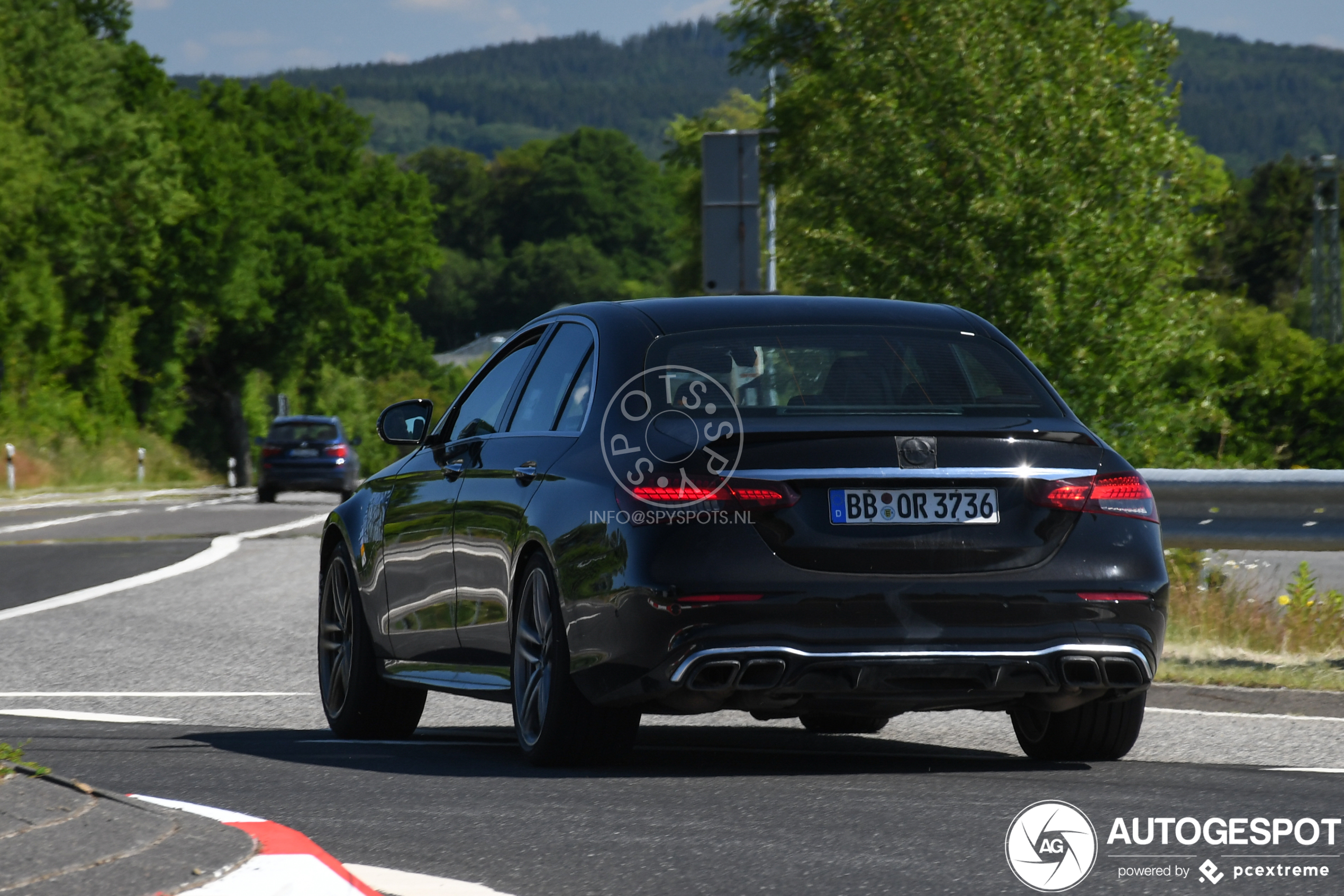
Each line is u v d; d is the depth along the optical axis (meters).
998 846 12.41
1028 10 51.50
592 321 17.58
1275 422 80.69
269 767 16.56
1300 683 23.05
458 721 21.81
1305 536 27.33
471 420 19.50
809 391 16.17
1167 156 47.91
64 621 33.97
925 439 15.37
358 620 20.33
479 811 13.85
